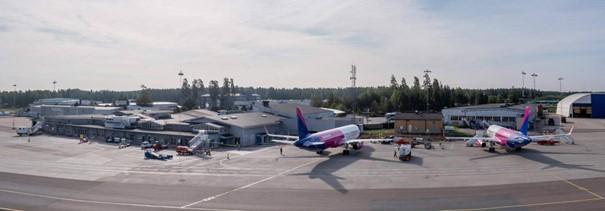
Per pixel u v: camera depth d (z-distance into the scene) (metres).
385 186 50.78
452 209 40.81
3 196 48.38
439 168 61.84
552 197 44.47
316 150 79.62
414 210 40.72
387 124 133.00
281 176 57.72
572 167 60.72
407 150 69.56
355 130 85.25
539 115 141.62
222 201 45.06
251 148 89.06
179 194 48.31
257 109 127.81
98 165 68.12
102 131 109.75
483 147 83.25
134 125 110.75
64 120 124.81
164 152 83.69
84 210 42.62
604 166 61.25
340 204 43.19
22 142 102.50
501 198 44.41
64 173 61.50
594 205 41.38
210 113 130.75
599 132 107.50
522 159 68.12
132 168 65.19
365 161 69.00
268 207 42.53
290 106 127.69
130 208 42.97
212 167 65.38
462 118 134.50
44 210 42.84
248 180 55.34
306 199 45.38
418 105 194.12
